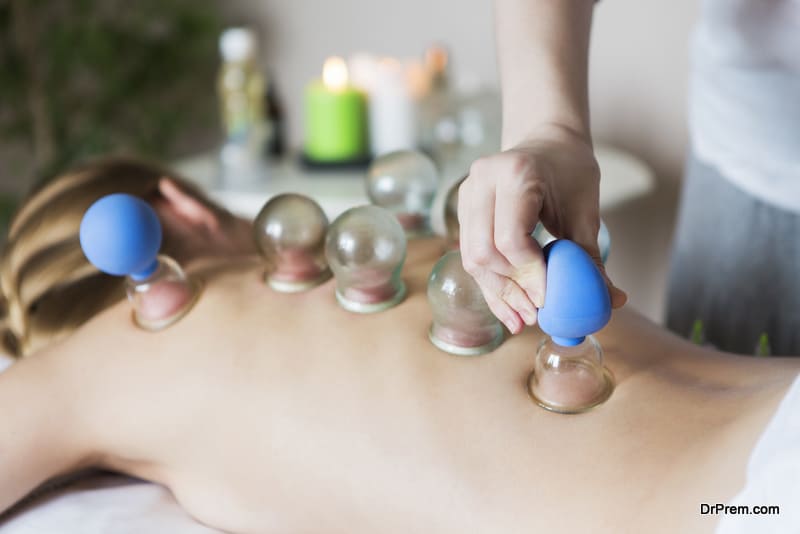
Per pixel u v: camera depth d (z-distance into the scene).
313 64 2.04
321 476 0.58
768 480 0.43
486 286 0.51
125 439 0.65
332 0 1.96
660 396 0.55
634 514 0.49
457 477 0.54
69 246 0.78
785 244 0.98
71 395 0.65
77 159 2.10
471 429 0.55
